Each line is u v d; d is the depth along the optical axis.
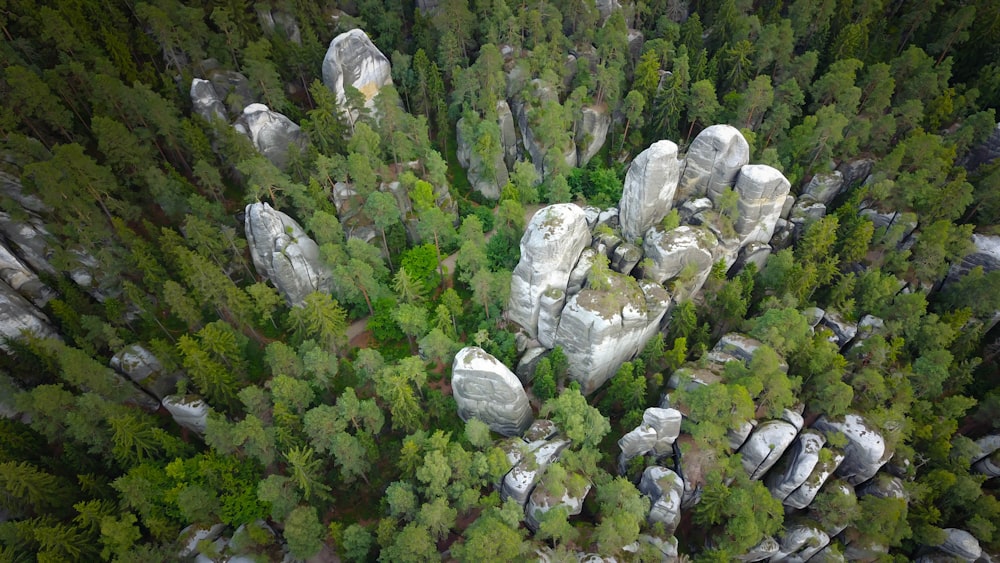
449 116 87.50
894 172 74.19
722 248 71.25
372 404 56.97
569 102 82.56
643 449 56.94
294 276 68.94
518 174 78.56
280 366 58.97
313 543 51.12
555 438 59.03
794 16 92.00
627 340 66.19
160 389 63.34
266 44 78.44
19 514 52.25
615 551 50.50
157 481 52.94
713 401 53.81
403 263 72.50
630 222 73.38
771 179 67.75
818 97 83.25
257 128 75.25
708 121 83.50
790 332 60.12
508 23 87.25
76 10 73.31
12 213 62.91
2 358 60.66
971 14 83.75
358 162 69.25
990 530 54.09
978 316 67.69
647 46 89.12
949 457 59.69
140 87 69.19
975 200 72.56
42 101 65.69
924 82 81.00
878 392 58.31
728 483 54.47
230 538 54.28
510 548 46.50
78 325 63.09
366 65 84.12
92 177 63.59
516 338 69.25
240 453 56.78
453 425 63.47
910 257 72.31
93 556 50.03
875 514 53.91
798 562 55.72
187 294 64.88
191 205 67.50
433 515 49.62
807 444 55.44
